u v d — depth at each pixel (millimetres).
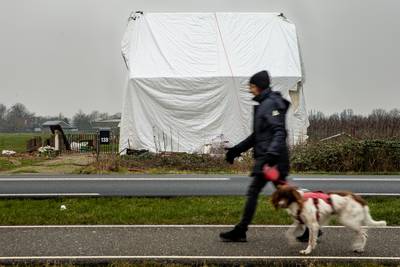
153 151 28625
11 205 12148
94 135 37969
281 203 8125
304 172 20969
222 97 29594
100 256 7957
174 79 29531
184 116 29609
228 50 32062
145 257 7852
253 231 9570
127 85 29875
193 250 8344
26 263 7602
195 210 11383
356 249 8297
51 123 35250
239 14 34375
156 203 12367
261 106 8641
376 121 36281
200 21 33906
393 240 9031
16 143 53219
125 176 18844
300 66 31734
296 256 8016
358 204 8281
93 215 10867
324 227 9828
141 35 32719
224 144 28031
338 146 22328
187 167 22656
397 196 13305
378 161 21797
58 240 8930
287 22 34281
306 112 31766
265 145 8586
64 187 15266
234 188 15102
